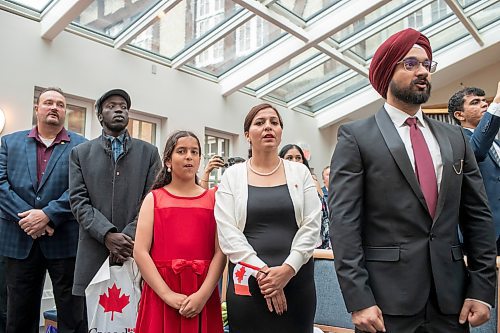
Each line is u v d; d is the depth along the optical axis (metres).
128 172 2.26
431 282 1.24
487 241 1.31
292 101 6.63
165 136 4.86
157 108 4.76
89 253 2.11
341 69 6.11
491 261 1.29
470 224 1.34
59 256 2.30
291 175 1.75
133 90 4.55
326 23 4.89
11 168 2.38
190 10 4.30
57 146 2.47
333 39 5.45
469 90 2.32
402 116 1.36
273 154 1.78
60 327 2.33
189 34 4.65
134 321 1.95
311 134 7.02
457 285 1.26
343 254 1.27
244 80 5.38
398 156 1.29
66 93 3.98
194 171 1.86
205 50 4.87
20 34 3.69
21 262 2.29
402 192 1.28
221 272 1.75
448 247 1.26
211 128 5.39
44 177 2.37
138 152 2.33
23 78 3.68
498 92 1.89
